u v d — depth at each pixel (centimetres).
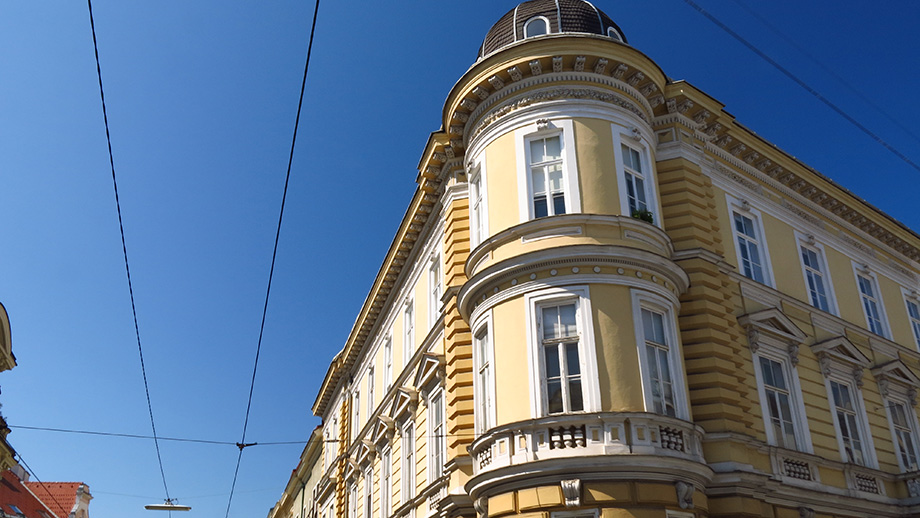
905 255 2661
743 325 1816
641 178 1798
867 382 2111
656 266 1606
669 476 1400
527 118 1789
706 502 1466
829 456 1856
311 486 4828
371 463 3008
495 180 1791
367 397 3366
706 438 1555
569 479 1383
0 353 2223
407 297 2803
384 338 3131
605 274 1564
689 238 1797
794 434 1816
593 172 1697
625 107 1812
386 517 2673
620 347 1501
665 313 1620
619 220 1627
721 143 2081
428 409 2225
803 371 1931
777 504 1631
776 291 1988
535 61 1800
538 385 1501
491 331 1631
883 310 2392
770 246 2086
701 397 1603
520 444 1465
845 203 2394
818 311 2100
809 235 2247
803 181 2272
